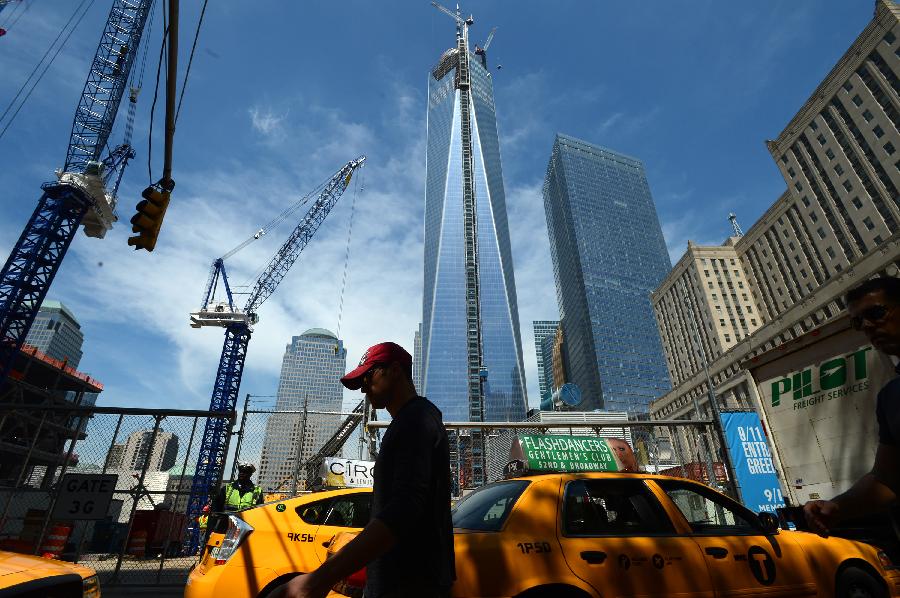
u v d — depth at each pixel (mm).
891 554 5164
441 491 1985
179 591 8961
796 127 92062
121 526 16984
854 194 80625
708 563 4004
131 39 56562
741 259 119500
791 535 4602
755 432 11898
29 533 9633
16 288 47125
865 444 6648
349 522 5750
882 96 75125
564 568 3564
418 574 1832
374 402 2355
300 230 73875
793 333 82250
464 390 185500
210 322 67875
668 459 12102
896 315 1776
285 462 23438
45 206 50781
